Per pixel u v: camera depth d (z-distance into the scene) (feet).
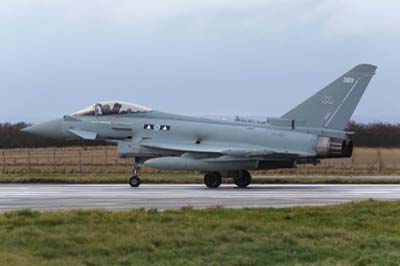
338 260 168.96
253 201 301.22
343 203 272.31
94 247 164.04
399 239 193.26
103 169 598.75
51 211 226.79
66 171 565.94
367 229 212.23
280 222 216.74
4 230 179.22
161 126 444.55
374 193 354.95
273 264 163.63
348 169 621.31
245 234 187.62
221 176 417.69
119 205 279.08
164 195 336.29
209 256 165.58
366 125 651.66
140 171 571.69
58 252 159.33
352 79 422.00
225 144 432.25
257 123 437.99
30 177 482.28
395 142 645.92
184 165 417.08
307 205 275.18
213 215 225.97
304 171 595.88
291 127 427.33
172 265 155.84
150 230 186.60
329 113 424.05
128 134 449.06
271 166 425.28
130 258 159.02
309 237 193.26
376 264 162.50
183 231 186.39
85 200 303.89
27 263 147.95
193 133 438.81
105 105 458.09
